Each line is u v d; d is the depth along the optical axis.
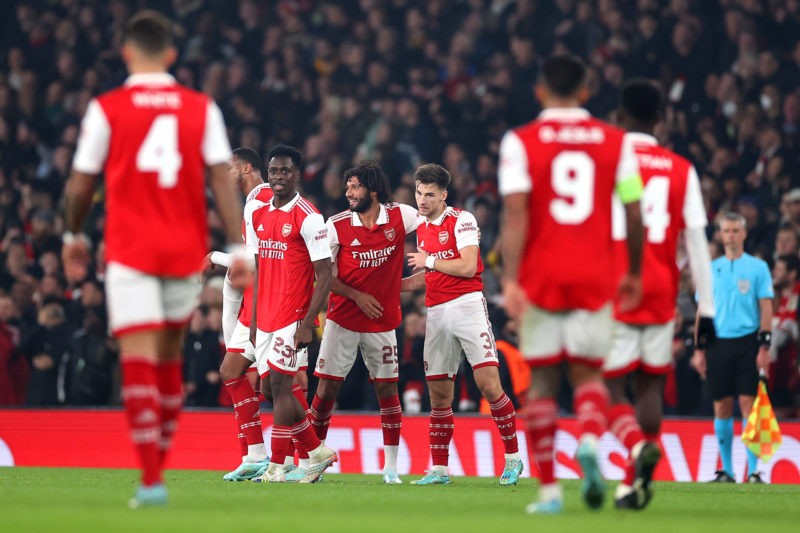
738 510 22.08
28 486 27.75
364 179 31.88
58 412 43.47
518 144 18.98
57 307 50.34
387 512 19.42
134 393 18.44
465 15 70.81
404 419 41.09
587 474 19.00
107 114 18.97
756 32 63.75
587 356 19.08
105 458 42.88
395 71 68.31
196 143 19.33
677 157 22.94
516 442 33.03
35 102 69.19
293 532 15.21
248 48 72.06
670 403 44.91
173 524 15.91
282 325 30.59
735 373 38.94
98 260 54.16
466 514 19.06
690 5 64.88
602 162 19.16
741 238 39.19
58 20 73.25
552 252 18.89
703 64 62.44
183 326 20.02
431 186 32.12
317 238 30.30
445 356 32.53
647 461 20.61
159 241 18.77
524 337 19.25
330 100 66.31
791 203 50.03
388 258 32.38
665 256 22.41
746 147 57.44
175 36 72.81
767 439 37.41
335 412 41.78
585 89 19.67
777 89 60.16
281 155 30.44
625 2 66.56
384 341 32.50
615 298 20.81
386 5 71.25
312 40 72.38
